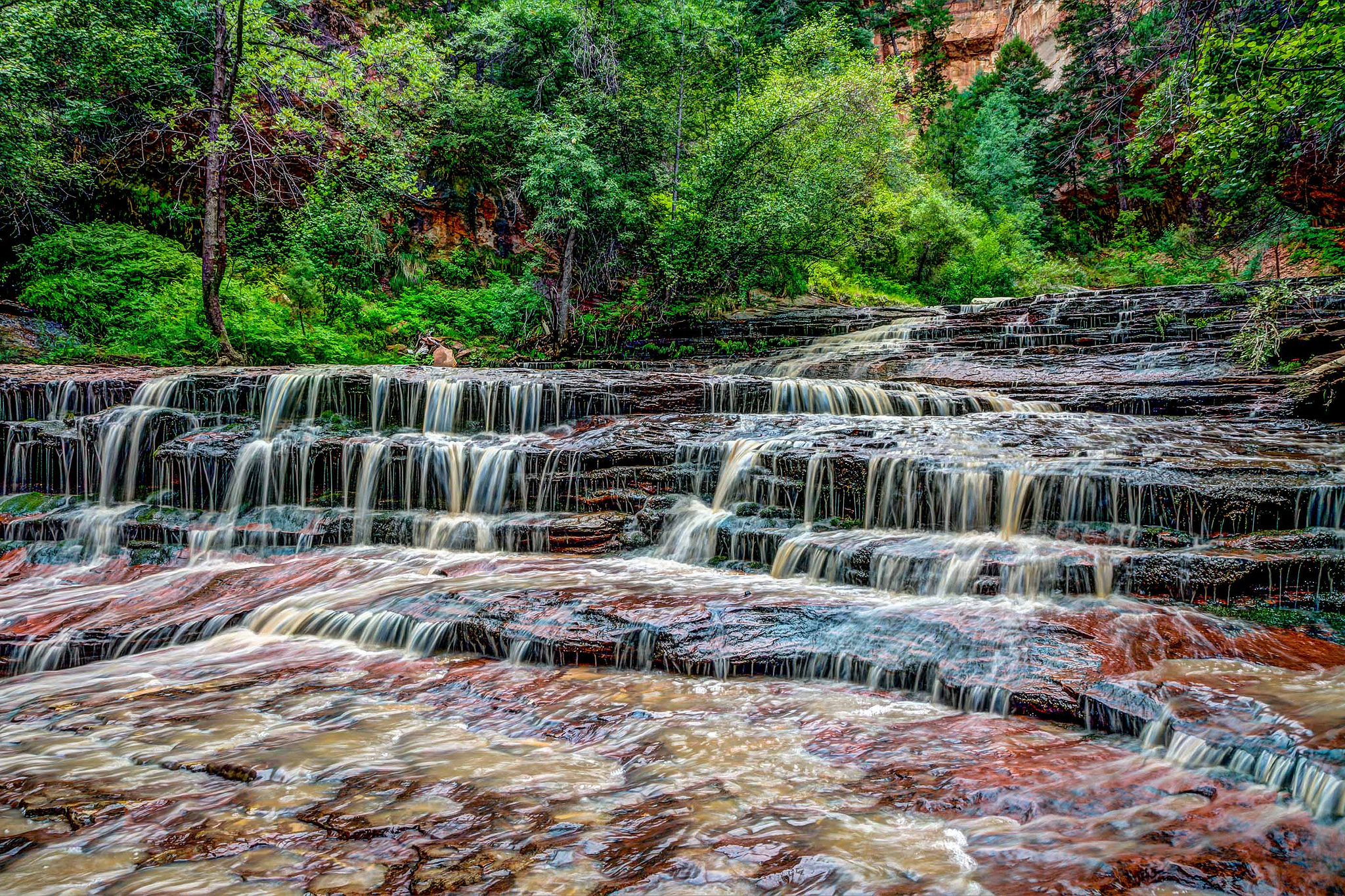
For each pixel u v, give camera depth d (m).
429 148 18.17
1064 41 35.88
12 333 12.02
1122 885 2.37
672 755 3.47
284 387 9.48
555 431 9.48
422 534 7.56
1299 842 2.58
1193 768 3.18
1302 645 4.30
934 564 5.59
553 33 18.08
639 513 7.40
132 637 5.30
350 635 5.39
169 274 14.07
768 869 2.49
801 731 3.75
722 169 16.98
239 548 7.61
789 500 7.21
